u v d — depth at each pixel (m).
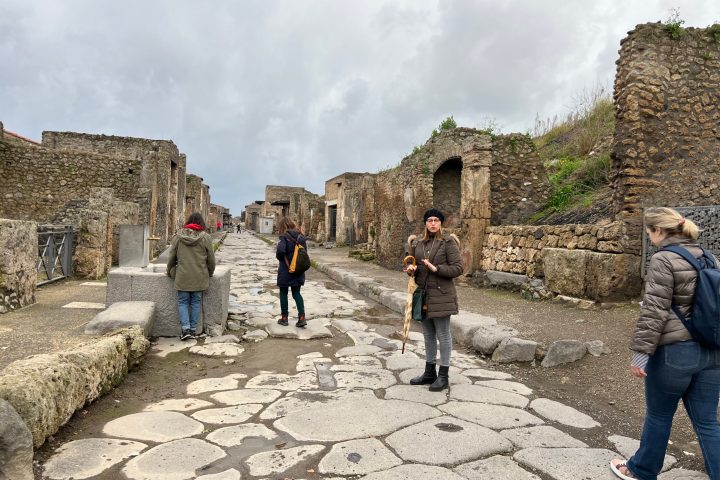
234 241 36.66
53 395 2.94
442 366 4.25
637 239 7.33
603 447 3.15
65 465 2.69
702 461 2.97
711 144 7.72
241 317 7.25
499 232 10.34
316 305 8.82
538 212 12.22
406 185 14.15
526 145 12.42
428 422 3.47
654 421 2.56
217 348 5.47
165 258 7.51
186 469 2.70
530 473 2.74
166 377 4.50
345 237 27.67
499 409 3.79
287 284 6.59
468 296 9.22
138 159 16.28
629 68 7.71
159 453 2.89
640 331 2.45
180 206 22.31
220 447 3.00
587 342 5.33
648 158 7.58
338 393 4.12
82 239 10.06
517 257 9.57
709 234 6.83
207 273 5.84
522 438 3.24
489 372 4.89
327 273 14.76
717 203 7.64
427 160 13.16
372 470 2.73
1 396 2.61
